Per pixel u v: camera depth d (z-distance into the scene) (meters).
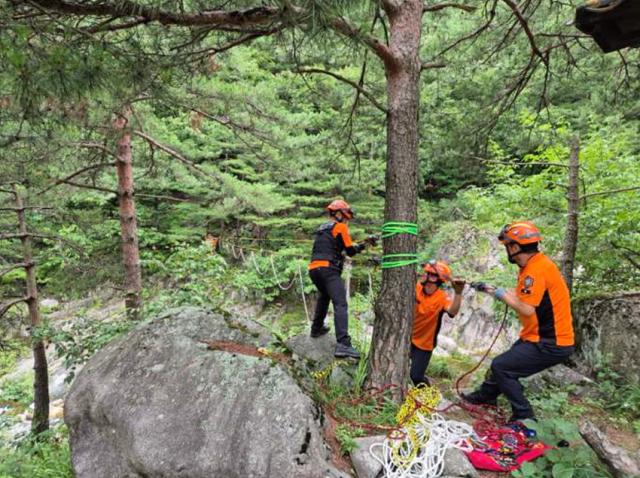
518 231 3.50
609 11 2.27
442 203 13.02
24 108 3.07
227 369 3.19
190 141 10.82
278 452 2.70
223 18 3.36
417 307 4.45
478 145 7.11
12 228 8.29
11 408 9.34
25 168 6.99
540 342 3.49
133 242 7.50
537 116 6.55
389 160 4.00
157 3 3.10
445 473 3.04
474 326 8.70
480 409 4.04
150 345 3.53
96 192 9.16
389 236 3.96
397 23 4.00
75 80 2.92
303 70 4.21
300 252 12.26
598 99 7.26
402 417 3.42
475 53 6.66
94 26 3.37
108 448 3.04
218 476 2.68
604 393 4.55
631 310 4.91
